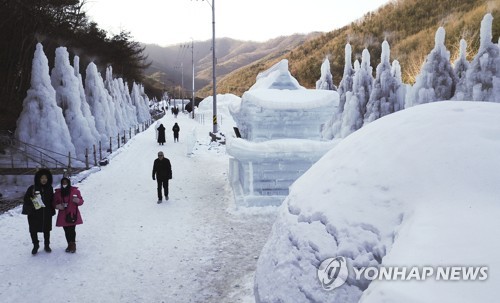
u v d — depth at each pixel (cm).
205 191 1291
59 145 1614
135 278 632
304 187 439
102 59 5394
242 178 1184
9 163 1566
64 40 3794
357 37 11200
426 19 9781
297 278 361
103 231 866
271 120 1110
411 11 10600
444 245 244
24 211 707
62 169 1472
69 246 730
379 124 430
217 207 1091
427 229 267
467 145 326
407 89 2344
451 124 358
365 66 2620
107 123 2469
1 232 833
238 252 754
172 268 674
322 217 368
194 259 716
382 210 325
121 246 775
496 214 256
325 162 450
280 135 1130
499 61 1828
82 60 4341
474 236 242
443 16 9100
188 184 1396
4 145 1761
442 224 265
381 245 307
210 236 848
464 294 209
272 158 1048
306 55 13400
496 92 1809
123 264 687
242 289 588
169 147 2436
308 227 380
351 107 2592
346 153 423
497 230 241
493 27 6412
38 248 743
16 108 2586
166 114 7512
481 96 1830
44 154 1471
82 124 1881
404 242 271
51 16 3356
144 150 2281
